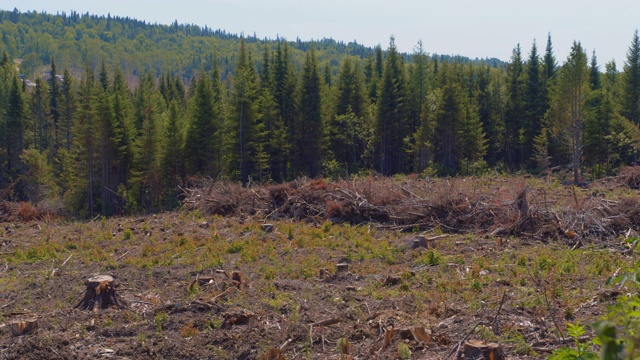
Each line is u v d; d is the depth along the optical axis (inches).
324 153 1993.1
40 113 2477.9
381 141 1915.6
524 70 2137.1
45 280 396.2
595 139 1707.7
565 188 964.6
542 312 289.7
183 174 1716.3
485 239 537.3
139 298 339.9
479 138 1817.2
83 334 281.4
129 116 1900.8
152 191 1642.5
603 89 1931.6
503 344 255.1
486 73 2642.7
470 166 1694.1
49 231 619.5
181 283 374.3
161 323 295.3
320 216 668.1
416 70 2097.7
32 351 255.4
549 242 515.8
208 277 375.9
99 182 1729.8
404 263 447.5
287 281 382.6
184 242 532.1
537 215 561.9
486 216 592.7
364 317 299.9
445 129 1793.8
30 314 318.0
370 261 457.1
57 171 2086.6
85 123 1759.4
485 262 432.5
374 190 687.7
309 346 265.4
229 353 258.5
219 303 323.9
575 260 430.9
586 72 1328.7
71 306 330.3
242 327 287.6
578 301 307.4
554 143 1720.0
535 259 433.7
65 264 454.6
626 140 1568.7
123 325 294.5
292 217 677.3
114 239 575.2
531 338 260.7
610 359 98.4
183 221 665.0
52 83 2883.9
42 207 864.3
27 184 1862.7
